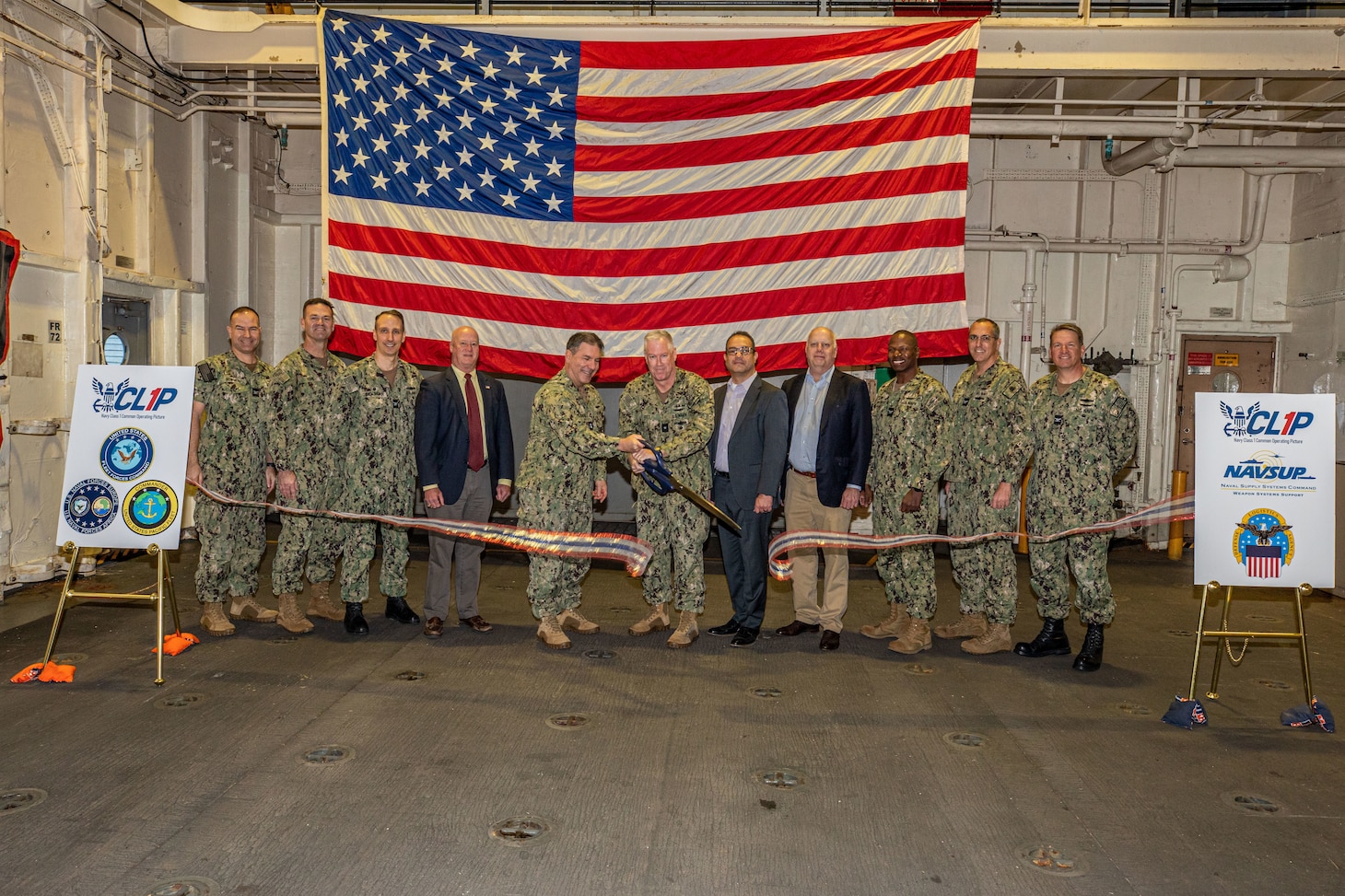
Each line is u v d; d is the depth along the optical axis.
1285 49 6.05
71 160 5.55
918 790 2.89
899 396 4.43
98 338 5.75
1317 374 7.76
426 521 4.39
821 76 5.84
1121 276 8.27
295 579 4.49
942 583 6.23
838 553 4.45
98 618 4.71
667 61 5.91
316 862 2.37
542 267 5.96
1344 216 7.41
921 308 5.78
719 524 4.52
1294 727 3.52
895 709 3.63
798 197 5.88
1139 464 8.28
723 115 5.91
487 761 3.03
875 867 2.42
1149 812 2.77
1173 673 4.21
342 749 3.09
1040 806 2.80
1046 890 2.32
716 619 5.06
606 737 3.27
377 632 4.56
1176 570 6.87
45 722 3.27
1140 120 6.37
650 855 2.46
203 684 3.71
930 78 5.77
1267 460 3.64
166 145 6.71
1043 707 3.70
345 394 4.40
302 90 7.13
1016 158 8.24
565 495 4.32
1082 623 4.26
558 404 4.19
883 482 4.51
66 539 3.74
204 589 4.38
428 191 5.91
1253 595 5.95
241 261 7.80
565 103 5.93
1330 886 2.37
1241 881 2.38
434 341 5.89
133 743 3.09
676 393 4.38
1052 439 4.24
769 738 3.30
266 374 4.48
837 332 5.86
